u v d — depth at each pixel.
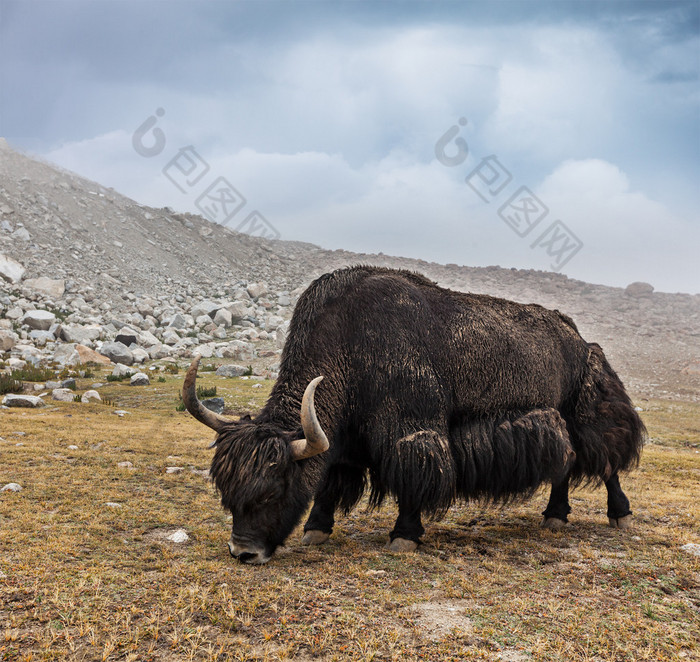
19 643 3.11
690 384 25.89
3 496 5.80
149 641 3.21
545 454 5.52
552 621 3.64
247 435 4.34
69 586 3.79
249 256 50.16
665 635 3.51
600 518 6.36
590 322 39.31
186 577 4.07
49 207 41.50
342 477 5.34
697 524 6.04
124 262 38.91
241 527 4.29
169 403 14.47
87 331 25.14
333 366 4.97
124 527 5.16
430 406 5.11
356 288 5.27
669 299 46.03
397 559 4.74
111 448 8.57
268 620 3.49
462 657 3.19
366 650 3.19
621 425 5.99
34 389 15.60
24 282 30.33
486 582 4.28
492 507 6.65
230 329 30.81
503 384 5.54
